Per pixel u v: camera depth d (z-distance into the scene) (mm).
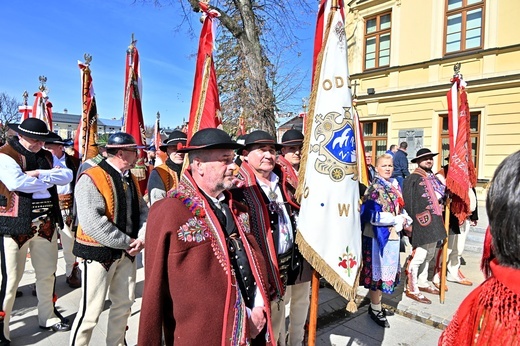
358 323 3607
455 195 4344
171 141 3811
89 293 2477
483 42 10445
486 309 1058
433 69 11383
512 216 988
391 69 12359
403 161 9742
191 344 1480
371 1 12898
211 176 1764
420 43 11711
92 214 2412
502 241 1023
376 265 3480
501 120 9953
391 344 3207
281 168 2885
